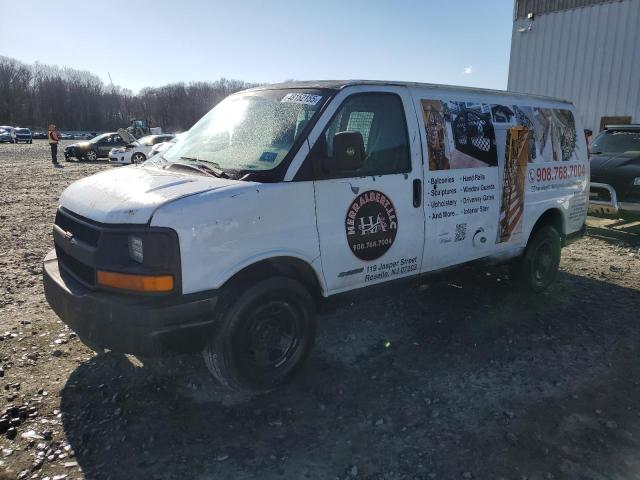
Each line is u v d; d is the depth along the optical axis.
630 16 12.80
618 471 2.88
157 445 3.02
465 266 4.65
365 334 4.57
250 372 3.38
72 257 3.43
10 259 6.67
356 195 3.70
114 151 24.67
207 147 3.97
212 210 3.07
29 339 4.29
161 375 3.78
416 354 4.22
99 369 3.85
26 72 115.69
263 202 3.26
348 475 2.82
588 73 13.84
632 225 9.61
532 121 5.18
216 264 3.09
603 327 4.83
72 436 3.07
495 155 4.73
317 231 3.51
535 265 5.48
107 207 3.17
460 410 3.44
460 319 4.94
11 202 11.48
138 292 2.96
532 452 3.03
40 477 2.73
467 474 2.83
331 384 3.73
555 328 4.78
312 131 3.53
